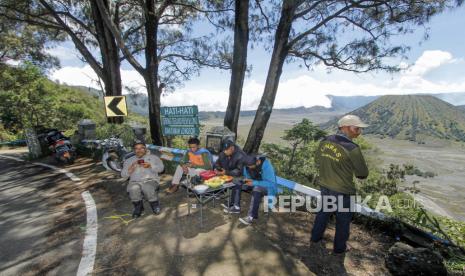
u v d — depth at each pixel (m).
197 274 2.97
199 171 4.97
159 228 4.11
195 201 5.14
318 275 3.08
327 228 4.21
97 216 4.72
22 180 7.48
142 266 3.17
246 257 3.28
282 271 3.02
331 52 8.52
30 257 3.51
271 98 8.53
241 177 4.56
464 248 3.81
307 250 3.58
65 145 9.39
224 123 8.92
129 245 3.67
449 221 4.97
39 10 12.05
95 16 11.03
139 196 4.51
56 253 3.58
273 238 3.83
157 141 10.45
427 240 3.82
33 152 10.98
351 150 3.22
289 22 7.89
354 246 3.75
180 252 3.41
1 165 10.10
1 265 3.34
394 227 4.04
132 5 12.04
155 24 9.84
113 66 11.51
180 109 7.32
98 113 37.81
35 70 21.39
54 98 23.62
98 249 3.63
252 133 8.70
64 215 4.85
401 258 3.10
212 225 4.15
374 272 3.18
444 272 2.99
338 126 3.53
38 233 4.19
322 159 3.52
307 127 9.17
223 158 4.78
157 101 10.30
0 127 23.22
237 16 8.35
